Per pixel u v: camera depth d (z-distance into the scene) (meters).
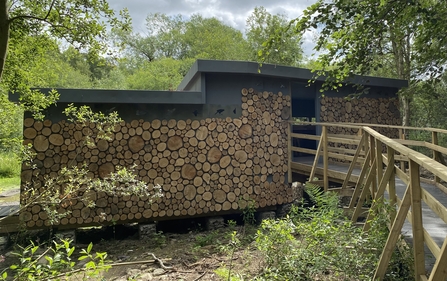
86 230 6.17
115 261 4.56
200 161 6.27
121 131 5.92
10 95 5.51
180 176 6.16
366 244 3.10
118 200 5.84
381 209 3.24
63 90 5.53
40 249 5.14
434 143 5.12
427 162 1.87
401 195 5.07
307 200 7.13
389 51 12.10
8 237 5.51
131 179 4.66
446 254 1.77
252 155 6.57
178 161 6.16
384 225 3.15
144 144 6.02
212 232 5.87
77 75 23.08
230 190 6.41
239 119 6.50
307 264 3.13
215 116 6.36
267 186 6.70
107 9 4.75
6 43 3.25
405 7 5.42
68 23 4.70
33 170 5.54
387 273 2.89
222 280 3.34
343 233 3.41
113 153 5.86
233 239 3.67
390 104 9.10
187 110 6.24
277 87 6.99
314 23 5.42
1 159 14.09
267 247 3.29
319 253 3.11
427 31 6.20
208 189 6.29
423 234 2.37
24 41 5.62
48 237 5.62
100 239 5.97
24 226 5.35
